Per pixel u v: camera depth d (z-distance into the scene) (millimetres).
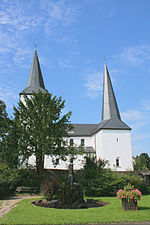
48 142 22766
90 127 49812
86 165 22469
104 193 18328
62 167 40625
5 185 18938
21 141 23453
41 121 24297
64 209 10938
